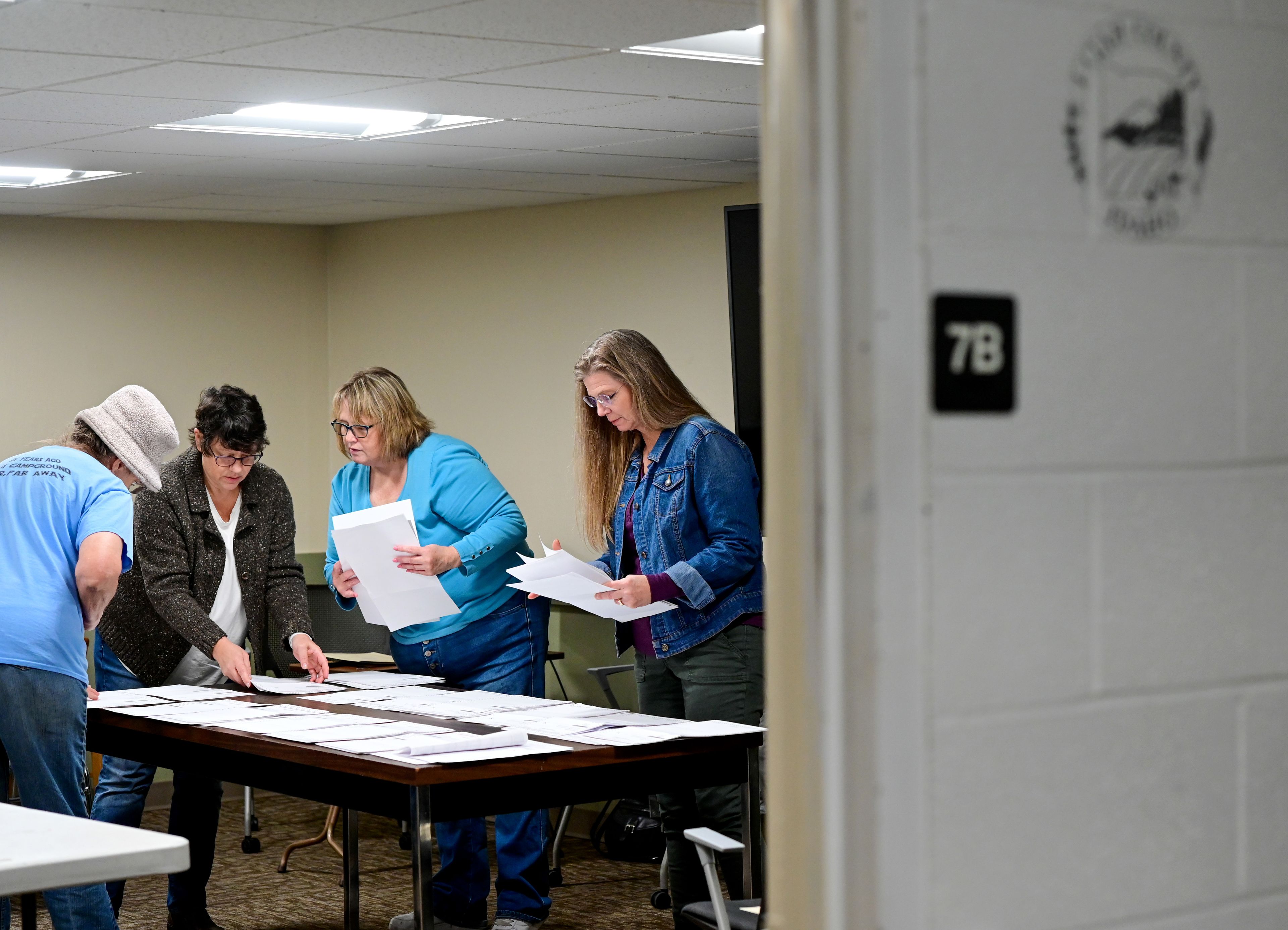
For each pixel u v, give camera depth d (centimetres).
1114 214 140
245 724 329
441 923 427
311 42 341
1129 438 140
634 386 349
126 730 357
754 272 502
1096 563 139
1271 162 147
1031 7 136
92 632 587
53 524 350
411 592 392
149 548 407
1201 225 144
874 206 131
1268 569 147
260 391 690
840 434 132
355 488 430
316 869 537
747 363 504
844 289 132
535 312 640
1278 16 147
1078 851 138
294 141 475
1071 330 138
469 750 287
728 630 344
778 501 141
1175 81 142
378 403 414
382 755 285
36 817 231
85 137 463
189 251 672
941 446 133
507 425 650
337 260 706
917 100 132
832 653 133
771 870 145
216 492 421
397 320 684
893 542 131
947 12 133
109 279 653
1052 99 137
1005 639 135
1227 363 145
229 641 396
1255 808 146
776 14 139
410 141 478
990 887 134
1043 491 136
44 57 353
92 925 341
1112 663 139
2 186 548
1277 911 147
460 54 354
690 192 591
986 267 134
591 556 621
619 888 509
